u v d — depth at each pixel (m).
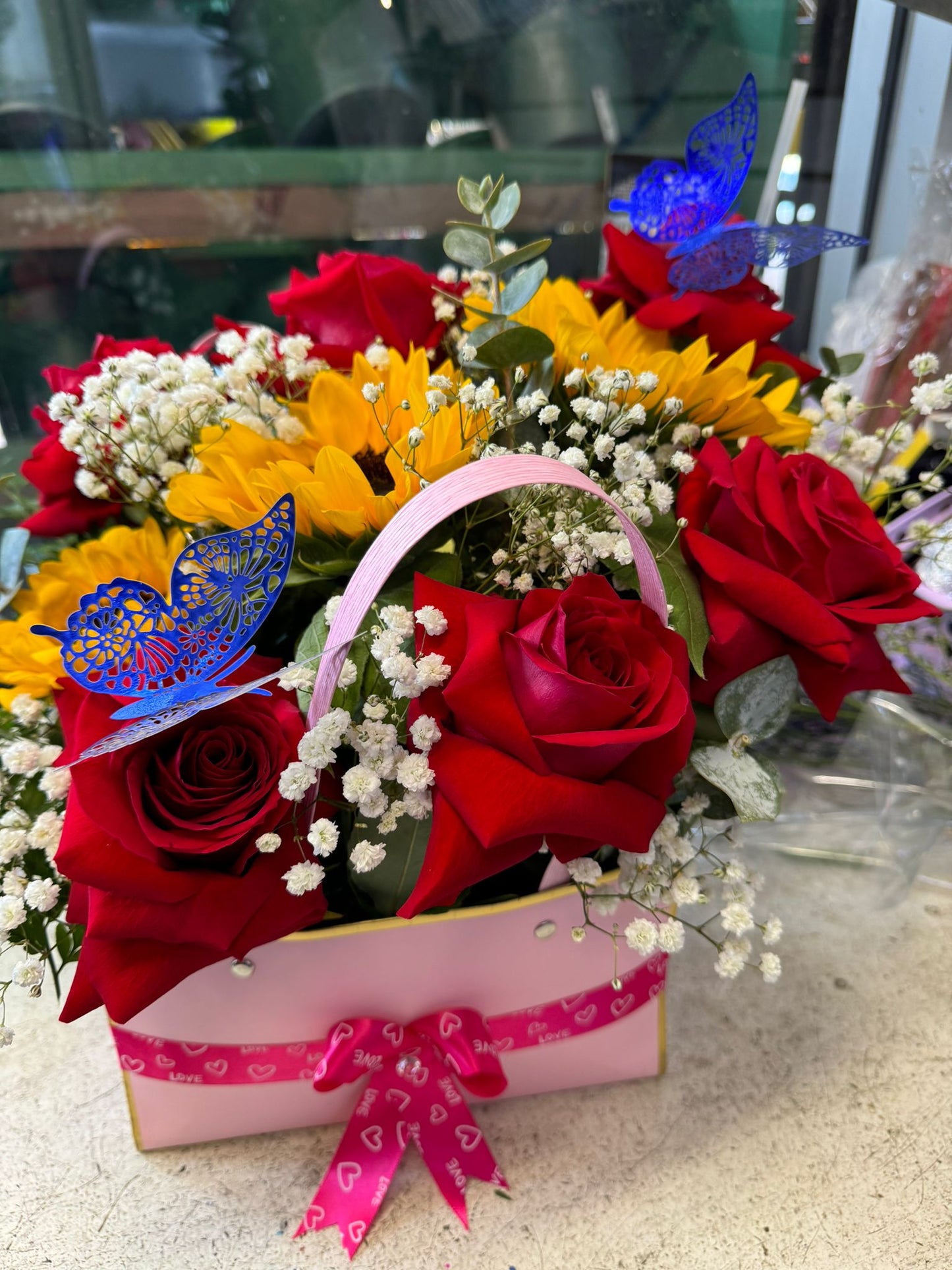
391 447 0.42
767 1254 0.44
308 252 1.12
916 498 0.56
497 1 1.01
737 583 0.42
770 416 0.51
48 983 0.60
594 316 0.55
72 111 0.99
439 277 0.60
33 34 0.95
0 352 1.07
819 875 0.69
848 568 0.43
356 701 0.40
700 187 0.52
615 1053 0.52
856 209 1.02
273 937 0.37
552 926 0.45
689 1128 0.50
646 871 0.43
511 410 0.46
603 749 0.34
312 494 0.41
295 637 0.50
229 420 0.47
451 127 1.09
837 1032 0.56
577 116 1.09
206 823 0.35
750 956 0.61
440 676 0.35
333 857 0.45
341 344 0.55
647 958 0.49
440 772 0.35
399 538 0.34
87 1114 0.52
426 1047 0.48
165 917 0.34
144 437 0.49
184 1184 0.48
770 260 0.52
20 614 0.50
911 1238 0.45
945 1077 0.53
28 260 1.03
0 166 0.98
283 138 1.06
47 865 0.41
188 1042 0.46
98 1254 0.44
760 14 0.95
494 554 0.44
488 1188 0.47
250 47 1.01
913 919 0.65
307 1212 0.46
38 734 0.46
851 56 0.93
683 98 1.05
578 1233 0.45
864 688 0.47
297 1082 0.48
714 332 0.56
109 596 0.31
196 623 0.32
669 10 0.99
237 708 0.38
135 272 1.08
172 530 0.52
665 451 0.50
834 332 0.86
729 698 0.45
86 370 0.58
